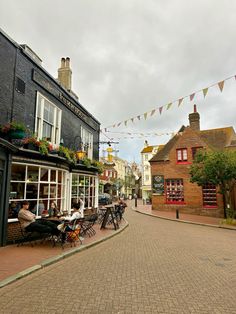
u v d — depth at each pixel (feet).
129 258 22.80
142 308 12.89
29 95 31.35
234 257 23.94
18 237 27.40
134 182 238.48
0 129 25.71
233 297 14.47
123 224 44.75
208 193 69.15
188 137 75.92
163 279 17.33
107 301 13.62
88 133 52.49
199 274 18.63
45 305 12.98
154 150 170.81
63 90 40.06
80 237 30.27
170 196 75.66
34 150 29.66
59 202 36.47
